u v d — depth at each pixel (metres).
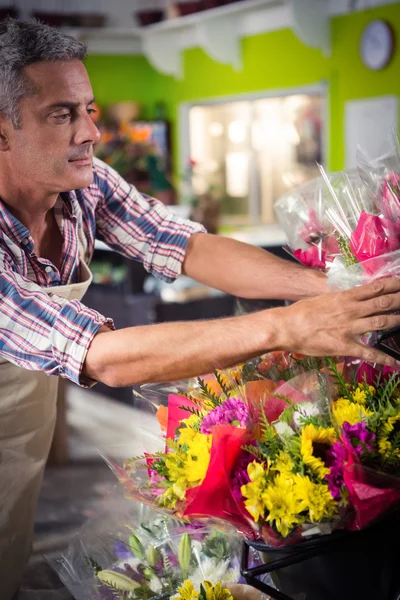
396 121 5.60
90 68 8.12
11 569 1.84
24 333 1.28
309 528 0.98
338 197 1.41
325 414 1.04
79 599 1.29
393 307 1.01
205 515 1.04
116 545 1.33
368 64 5.74
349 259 1.24
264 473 0.98
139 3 7.95
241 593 1.20
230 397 1.12
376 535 1.00
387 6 5.52
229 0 6.57
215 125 7.96
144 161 5.59
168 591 1.26
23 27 1.39
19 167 1.44
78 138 1.41
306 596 1.06
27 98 1.38
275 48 6.68
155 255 1.79
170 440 1.10
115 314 4.45
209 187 5.30
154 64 7.89
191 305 4.20
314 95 6.61
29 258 1.58
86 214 1.75
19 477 1.80
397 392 1.11
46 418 1.84
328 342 1.02
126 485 1.16
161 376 1.15
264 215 7.56
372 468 0.99
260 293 1.62
